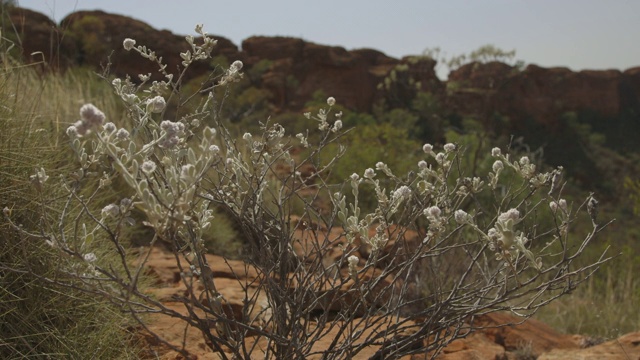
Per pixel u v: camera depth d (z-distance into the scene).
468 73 58.09
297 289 2.45
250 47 63.09
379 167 2.57
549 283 2.29
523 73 75.81
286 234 2.49
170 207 1.66
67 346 2.56
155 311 1.97
